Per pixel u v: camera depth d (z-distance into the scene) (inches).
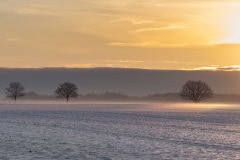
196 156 1042.7
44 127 1898.4
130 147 1194.6
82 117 2920.8
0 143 1251.2
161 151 1119.6
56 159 982.4
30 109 4768.7
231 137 1499.8
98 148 1167.6
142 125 2095.2
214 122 2426.2
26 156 1015.6
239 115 3420.3
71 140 1354.6
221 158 1015.6
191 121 2509.8
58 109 4877.0
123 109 5118.1
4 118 2679.6
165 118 2859.3
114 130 1760.6
